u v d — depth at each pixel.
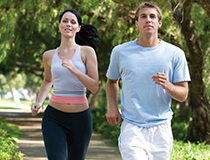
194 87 10.99
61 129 4.32
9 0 10.42
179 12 9.24
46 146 4.16
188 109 18.86
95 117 18.89
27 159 8.12
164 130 3.75
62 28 4.46
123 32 10.84
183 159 7.38
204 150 8.85
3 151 7.25
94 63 4.45
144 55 3.73
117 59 3.92
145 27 3.71
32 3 10.16
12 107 50.53
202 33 11.88
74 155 4.46
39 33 14.38
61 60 4.43
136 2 8.60
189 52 10.31
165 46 3.76
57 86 4.41
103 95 29.33
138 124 3.74
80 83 4.39
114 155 9.12
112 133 12.59
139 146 3.68
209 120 11.03
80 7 10.62
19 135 13.31
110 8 10.34
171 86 3.51
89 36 5.10
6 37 10.80
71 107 4.35
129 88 3.77
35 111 4.75
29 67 24.36
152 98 3.71
